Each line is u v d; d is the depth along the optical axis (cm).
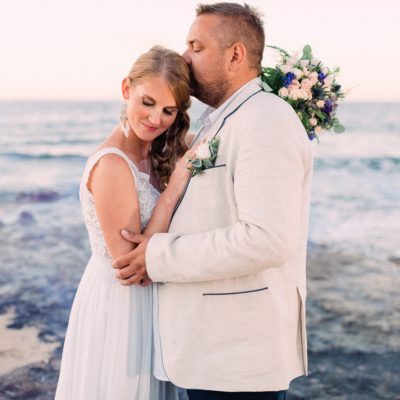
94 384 222
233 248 182
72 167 1773
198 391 208
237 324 195
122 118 220
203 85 207
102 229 212
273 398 202
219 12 199
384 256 848
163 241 197
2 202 1260
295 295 210
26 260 773
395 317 575
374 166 1798
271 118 184
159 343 215
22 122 2783
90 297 226
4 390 395
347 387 412
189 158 201
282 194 179
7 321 537
